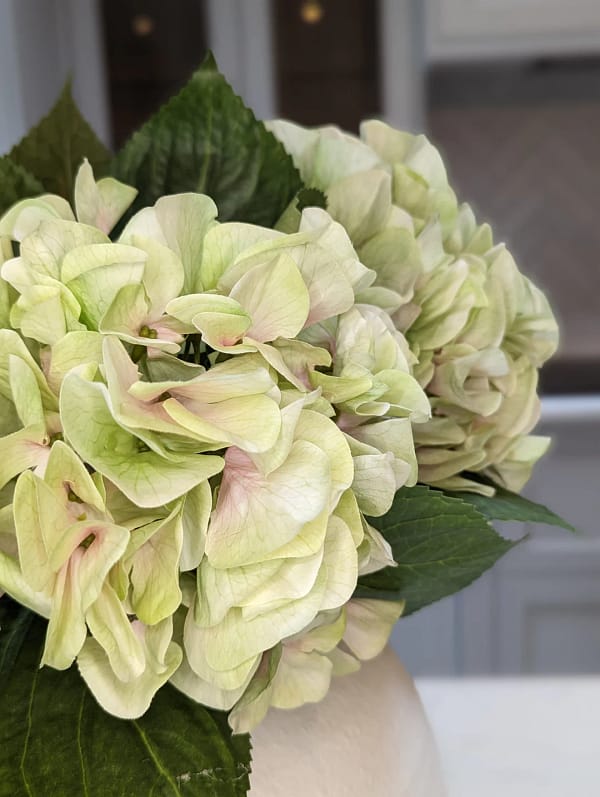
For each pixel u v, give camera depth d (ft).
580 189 6.79
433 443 1.72
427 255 1.74
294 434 1.38
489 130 6.74
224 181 1.72
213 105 1.72
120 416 1.27
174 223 1.42
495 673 5.99
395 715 1.71
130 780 1.38
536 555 5.85
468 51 5.65
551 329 1.86
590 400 5.85
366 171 1.69
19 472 1.35
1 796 1.35
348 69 5.94
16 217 1.46
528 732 2.46
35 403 1.32
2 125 4.85
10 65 4.83
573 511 5.88
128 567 1.34
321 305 1.47
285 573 1.36
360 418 1.50
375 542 1.47
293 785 1.54
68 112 1.86
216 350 1.40
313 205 1.65
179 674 1.43
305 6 5.85
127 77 6.02
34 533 1.30
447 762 2.35
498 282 1.81
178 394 1.34
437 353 1.76
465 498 1.74
